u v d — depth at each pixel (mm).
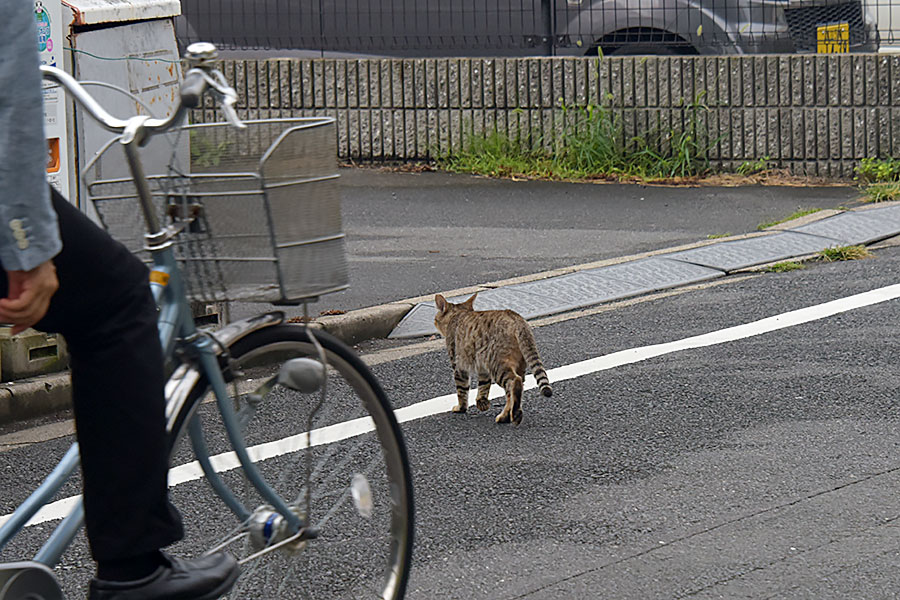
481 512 5824
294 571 4273
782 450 6562
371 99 17297
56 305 3262
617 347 8844
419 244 12688
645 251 12180
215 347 3814
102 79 8312
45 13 7711
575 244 12555
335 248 3740
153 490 3443
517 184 16062
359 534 4527
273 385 4078
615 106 16625
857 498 5836
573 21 16969
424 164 17250
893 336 8820
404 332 9594
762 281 10758
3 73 2865
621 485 6133
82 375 3371
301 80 17438
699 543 5363
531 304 10164
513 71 16781
